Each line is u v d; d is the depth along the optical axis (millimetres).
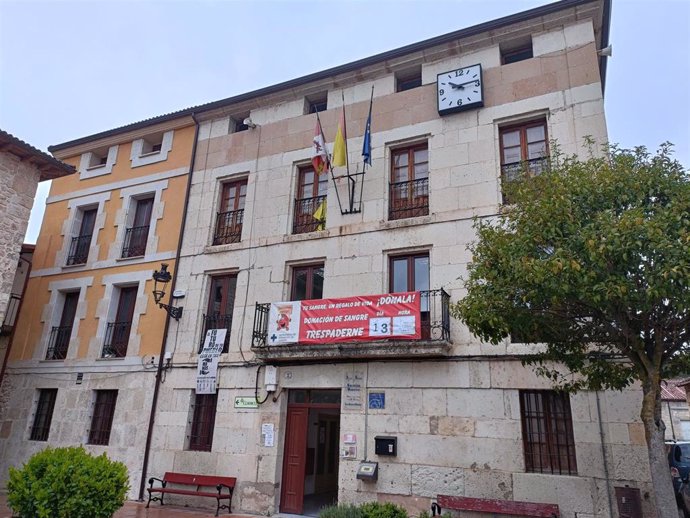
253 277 12320
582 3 10719
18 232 11805
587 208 6477
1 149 11695
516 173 9469
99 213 15156
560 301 6238
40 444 13141
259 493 10547
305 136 13141
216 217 13586
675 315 6043
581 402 8703
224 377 11719
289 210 12602
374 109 12422
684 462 11547
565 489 8391
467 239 10391
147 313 13234
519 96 10945
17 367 14383
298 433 10906
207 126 14672
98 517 6430
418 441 9586
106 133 15828
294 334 10719
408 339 9711
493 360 9453
